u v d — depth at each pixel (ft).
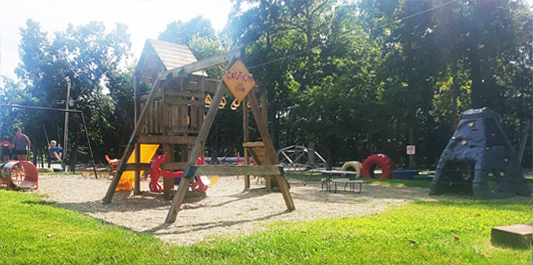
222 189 46.34
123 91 145.38
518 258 14.44
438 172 40.04
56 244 16.98
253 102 28.53
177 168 37.04
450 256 14.85
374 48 96.73
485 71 69.77
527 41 74.23
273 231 19.85
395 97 79.05
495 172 37.47
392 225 20.56
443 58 65.26
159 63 38.19
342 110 88.58
